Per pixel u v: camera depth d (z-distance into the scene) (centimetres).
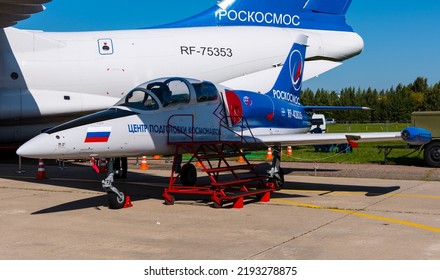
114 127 923
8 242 664
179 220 829
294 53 1529
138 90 1016
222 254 606
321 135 1145
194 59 2075
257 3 2278
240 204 959
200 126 1097
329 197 1109
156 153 1030
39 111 1848
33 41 1894
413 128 1048
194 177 1289
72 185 1323
